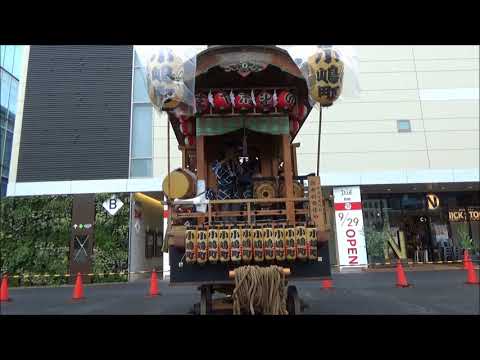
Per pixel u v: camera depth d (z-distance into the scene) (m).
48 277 16.28
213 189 6.37
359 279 13.79
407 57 18.55
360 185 17.48
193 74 5.00
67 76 17.97
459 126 17.95
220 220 5.62
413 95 18.19
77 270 16.31
